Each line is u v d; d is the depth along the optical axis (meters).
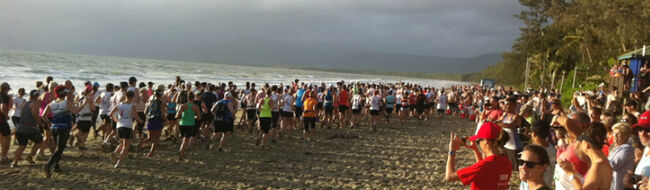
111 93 11.34
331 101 16.56
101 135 13.03
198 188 7.57
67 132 8.07
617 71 19.75
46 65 57.56
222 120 10.93
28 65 53.25
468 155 11.66
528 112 8.39
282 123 13.59
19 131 8.38
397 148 12.65
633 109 7.68
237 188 7.66
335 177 8.73
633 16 32.00
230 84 16.81
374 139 14.32
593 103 9.38
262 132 12.49
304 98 15.73
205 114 12.21
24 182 7.40
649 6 30.86
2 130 8.41
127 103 8.82
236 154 10.77
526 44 56.66
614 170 4.24
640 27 31.36
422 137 15.38
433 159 11.05
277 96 12.83
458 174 3.82
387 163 10.36
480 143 3.88
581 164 4.15
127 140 8.80
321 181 8.38
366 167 9.81
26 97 19.72
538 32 56.69
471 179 3.74
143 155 10.11
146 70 69.50
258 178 8.44
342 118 17.06
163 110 10.05
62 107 7.96
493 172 3.69
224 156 10.45
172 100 12.12
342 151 11.81
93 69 56.81
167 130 12.91
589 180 3.48
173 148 11.15
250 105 14.29
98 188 7.29
